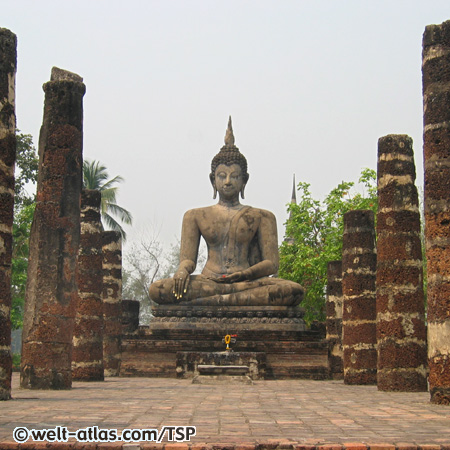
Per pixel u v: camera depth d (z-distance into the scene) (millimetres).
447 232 12398
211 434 8398
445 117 12727
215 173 26453
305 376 21344
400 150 15781
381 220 15742
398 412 10781
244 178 26672
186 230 25828
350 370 18109
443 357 12125
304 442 7793
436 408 11406
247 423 9320
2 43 12602
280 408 11266
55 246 15031
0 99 12453
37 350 14773
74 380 18094
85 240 18578
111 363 22500
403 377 15164
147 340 22047
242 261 25422
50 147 15352
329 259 31688
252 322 23141
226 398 13016
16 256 33719
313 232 34781
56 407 11008
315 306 35531
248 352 20188
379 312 15617
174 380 19234
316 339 22609
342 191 34031
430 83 12984
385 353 15367
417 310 15352
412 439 8094
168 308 23688
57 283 14938
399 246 15461
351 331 18297
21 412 10266
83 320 18297
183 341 21781
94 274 18547
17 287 36938
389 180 15742
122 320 26344
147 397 13016
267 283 23953
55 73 15938
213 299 23625
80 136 15648
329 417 10055
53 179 15242
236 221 25500
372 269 18469
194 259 25656
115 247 23328
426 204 12742
